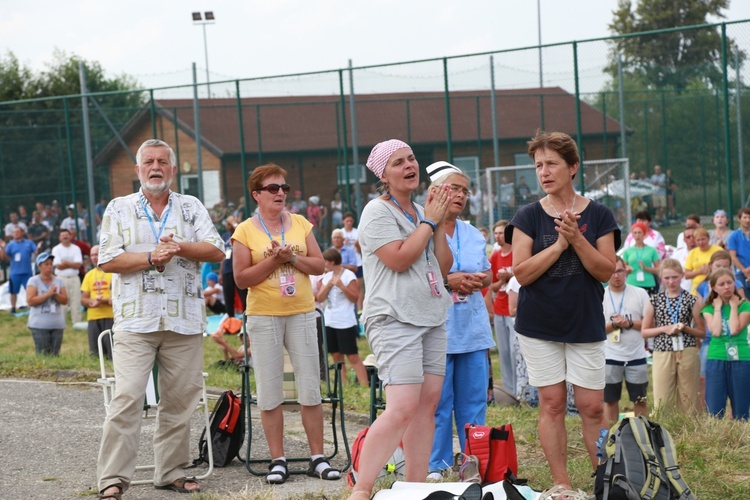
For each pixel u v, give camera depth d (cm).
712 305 1284
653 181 2706
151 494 853
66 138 3158
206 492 853
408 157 699
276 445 919
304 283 923
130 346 830
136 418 822
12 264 2975
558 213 730
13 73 5750
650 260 1884
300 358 918
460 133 2784
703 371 1359
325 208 2872
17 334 2558
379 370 691
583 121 2734
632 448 682
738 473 831
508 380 1482
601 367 733
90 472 930
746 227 1875
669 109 2689
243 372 977
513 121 2755
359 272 2464
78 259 2609
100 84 5894
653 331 1290
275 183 920
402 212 699
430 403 718
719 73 2602
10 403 1275
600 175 2589
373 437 671
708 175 2653
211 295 2378
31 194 3181
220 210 2902
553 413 742
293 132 2889
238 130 2894
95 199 3098
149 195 852
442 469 898
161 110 2991
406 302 678
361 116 2838
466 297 904
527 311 738
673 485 673
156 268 836
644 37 2695
